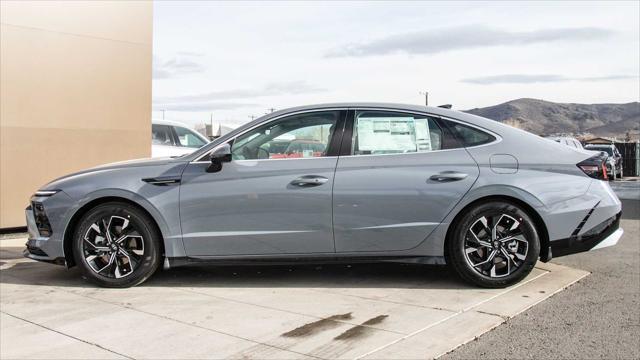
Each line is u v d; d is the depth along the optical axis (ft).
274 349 12.95
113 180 17.95
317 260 17.85
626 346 13.11
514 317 15.08
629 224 33.19
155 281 18.94
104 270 18.02
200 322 14.79
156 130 37.47
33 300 16.89
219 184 17.72
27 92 28.07
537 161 17.57
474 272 17.42
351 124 18.13
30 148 28.27
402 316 15.05
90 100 30.09
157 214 17.71
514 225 17.31
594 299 16.66
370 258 17.78
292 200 17.51
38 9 28.19
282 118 18.39
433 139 17.94
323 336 13.70
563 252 17.60
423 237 17.46
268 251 17.76
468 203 17.33
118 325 14.64
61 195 18.16
